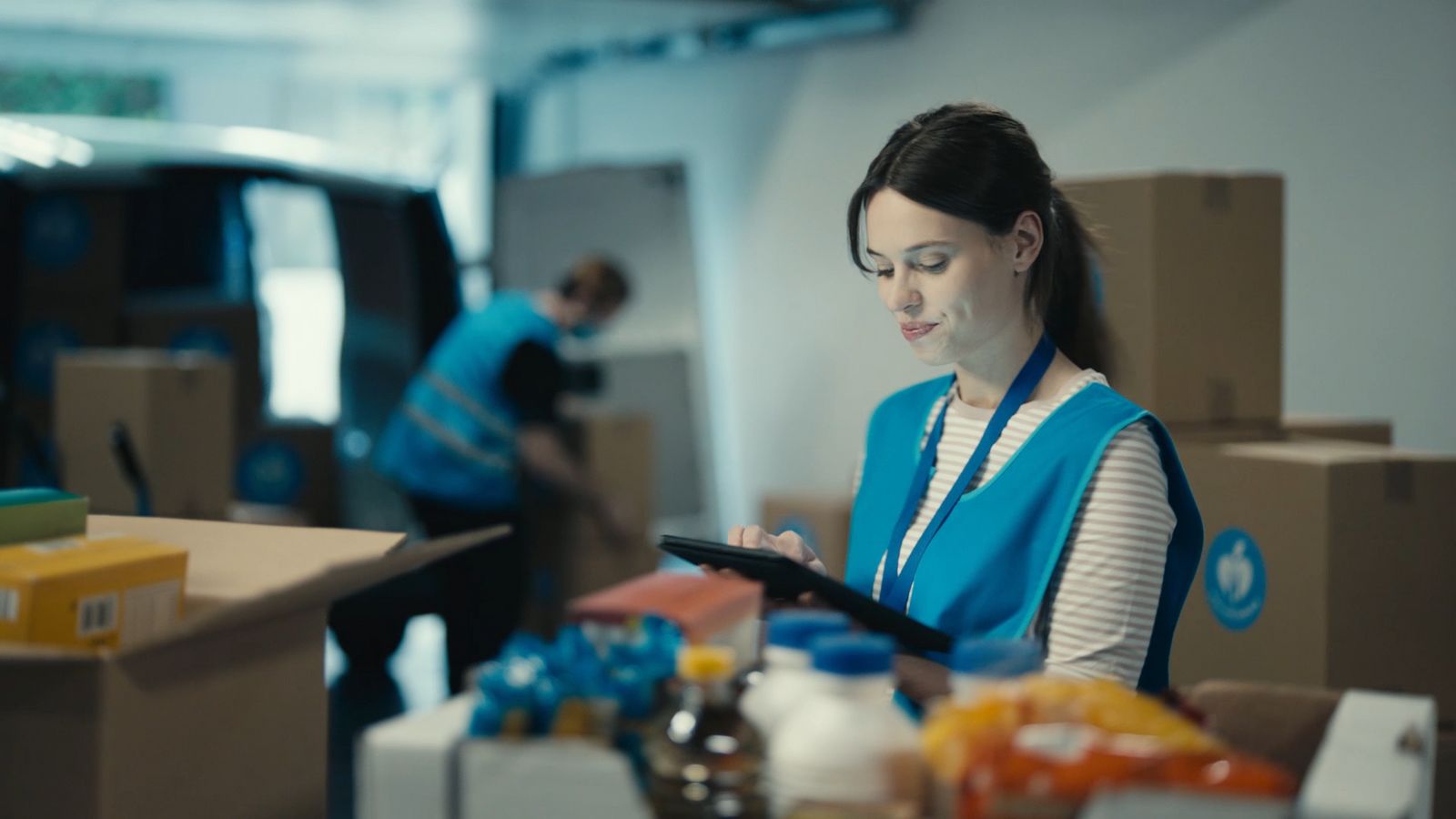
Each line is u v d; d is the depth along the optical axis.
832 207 5.36
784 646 0.96
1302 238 3.74
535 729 0.88
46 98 7.30
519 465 4.11
